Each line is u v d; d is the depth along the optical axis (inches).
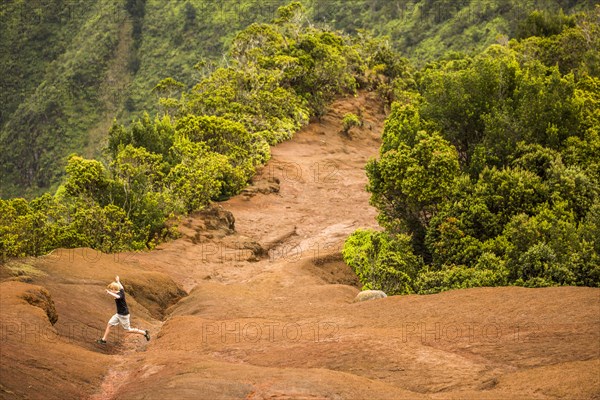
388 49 3531.0
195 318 815.7
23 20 7706.7
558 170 1338.6
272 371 545.6
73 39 7593.5
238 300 957.8
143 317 917.8
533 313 688.4
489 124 1574.8
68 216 1389.0
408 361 582.6
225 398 483.5
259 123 2486.5
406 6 6254.9
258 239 1647.4
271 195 1988.2
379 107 3179.1
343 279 1341.0
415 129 1592.0
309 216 1862.7
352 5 6594.5
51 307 733.9
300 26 3230.8
